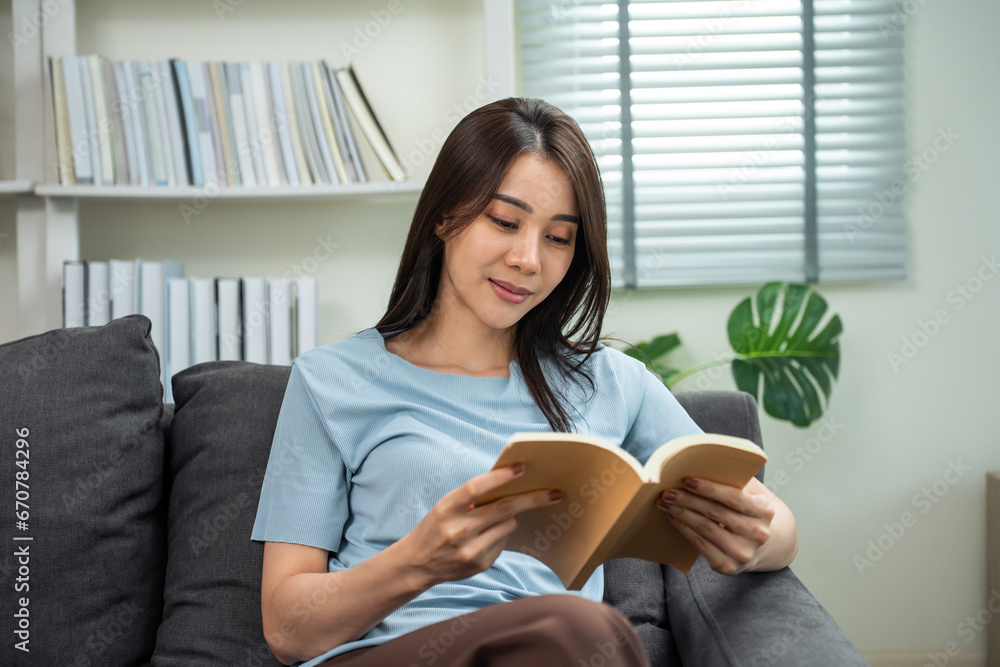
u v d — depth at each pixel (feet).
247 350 5.90
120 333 3.93
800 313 6.72
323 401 3.23
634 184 6.73
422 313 3.58
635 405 3.68
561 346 3.76
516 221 3.18
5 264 6.42
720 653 2.83
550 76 6.69
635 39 6.68
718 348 6.82
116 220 6.59
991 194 6.66
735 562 2.75
